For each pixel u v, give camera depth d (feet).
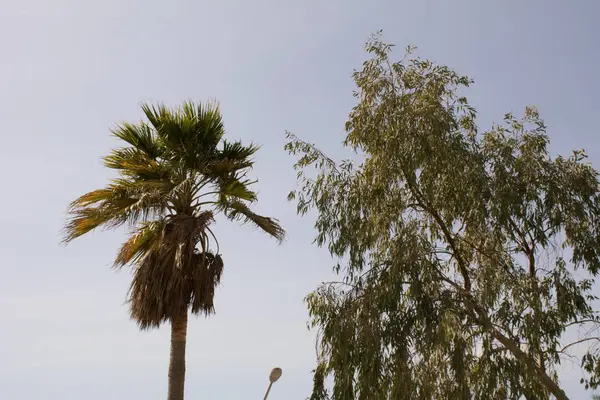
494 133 57.67
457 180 55.67
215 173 59.57
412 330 52.01
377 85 56.65
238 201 59.00
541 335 51.24
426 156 54.54
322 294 53.98
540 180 56.59
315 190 57.00
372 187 56.03
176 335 56.70
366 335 51.31
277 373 57.21
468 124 58.13
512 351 51.55
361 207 56.39
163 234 56.24
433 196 56.39
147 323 56.03
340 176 57.72
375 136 55.98
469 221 57.52
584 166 56.95
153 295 56.03
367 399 50.60
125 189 57.62
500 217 54.85
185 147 59.98
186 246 57.31
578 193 56.39
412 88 57.47
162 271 56.24
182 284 56.29
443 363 51.52
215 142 61.93
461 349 50.96
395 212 55.67
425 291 52.75
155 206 57.36
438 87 56.08
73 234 56.70
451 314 52.26
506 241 57.82
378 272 53.88
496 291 54.29
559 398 51.85
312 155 57.72
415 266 52.24
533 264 57.21
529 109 57.67
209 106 61.67
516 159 56.24
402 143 55.21
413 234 53.21
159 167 59.36
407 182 56.39
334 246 55.93
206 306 57.41
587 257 55.77
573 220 56.59
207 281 57.47
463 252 58.39
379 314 52.11
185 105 61.36
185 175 59.82
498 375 50.75
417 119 55.26
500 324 52.01
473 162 55.36
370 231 56.49
